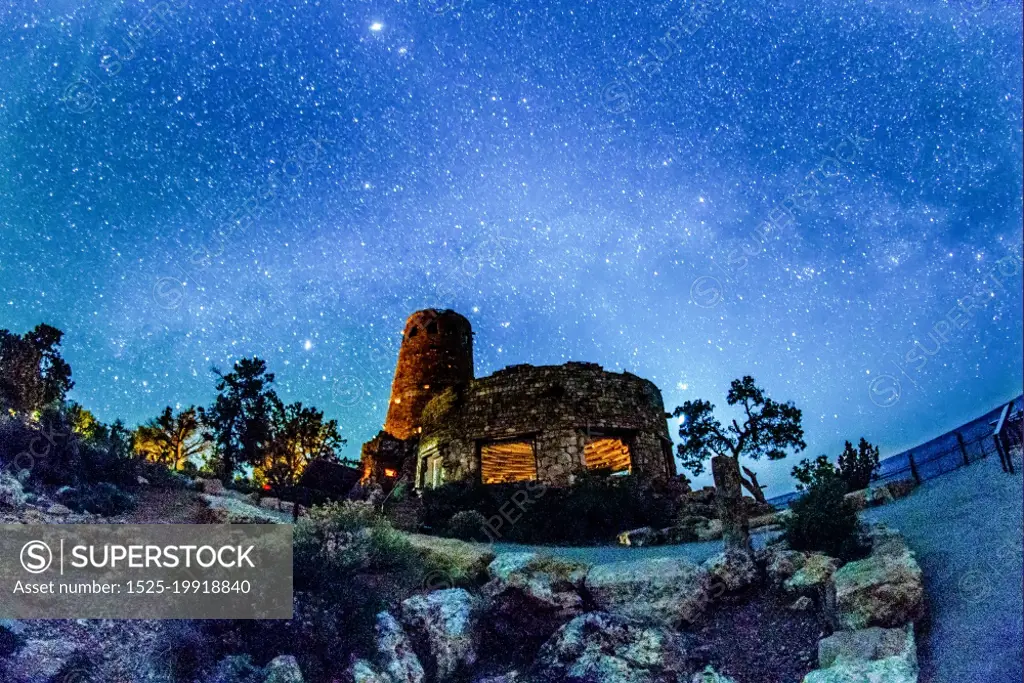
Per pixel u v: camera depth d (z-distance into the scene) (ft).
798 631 39.99
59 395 90.22
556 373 115.75
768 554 48.93
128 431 92.17
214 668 33.86
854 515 51.47
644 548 72.13
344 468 100.12
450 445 115.34
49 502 52.75
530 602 44.09
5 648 31.27
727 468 53.83
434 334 161.89
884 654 32.45
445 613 41.50
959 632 34.68
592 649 38.11
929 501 62.75
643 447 112.57
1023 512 47.93
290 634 36.94
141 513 59.62
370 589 43.83
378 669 36.83
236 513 63.10
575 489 90.53
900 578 37.55
